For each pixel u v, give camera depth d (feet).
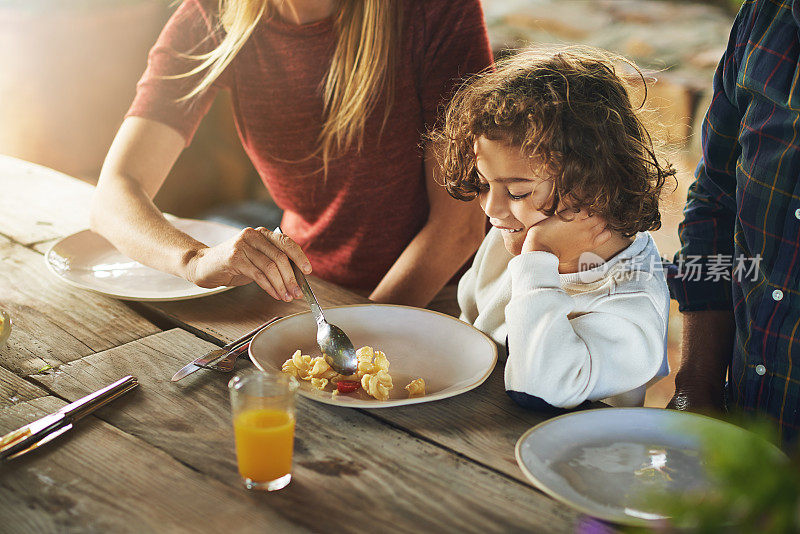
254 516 2.73
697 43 13.70
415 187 5.96
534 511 2.81
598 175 3.62
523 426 3.38
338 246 6.22
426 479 2.98
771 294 4.09
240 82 5.89
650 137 4.12
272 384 2.99
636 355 3.61
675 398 4.53
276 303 4.61
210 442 3.17
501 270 4.64
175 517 2.72
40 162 12.60
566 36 14.39
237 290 4.76
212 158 13.19
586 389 3.48
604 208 3.72
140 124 5.55
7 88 12.12
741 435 1.88
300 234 6.39
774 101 4.01
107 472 2.95
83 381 3.64
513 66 3.95
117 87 12.82
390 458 3.10
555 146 3.54
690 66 12.90
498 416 3.45
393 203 5.95
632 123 3.92
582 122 3.58
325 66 5.60
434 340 4.09
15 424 3.27
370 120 5.65
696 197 4.76
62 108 12.48
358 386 3.64
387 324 4.22
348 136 5.69
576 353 3.45
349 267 6.23
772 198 4.05
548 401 3.44
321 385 3.59
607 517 2.64
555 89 3.67
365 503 2.82
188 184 12.99
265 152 6.09
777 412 4.16
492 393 3.65
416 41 5.55
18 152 12.47
